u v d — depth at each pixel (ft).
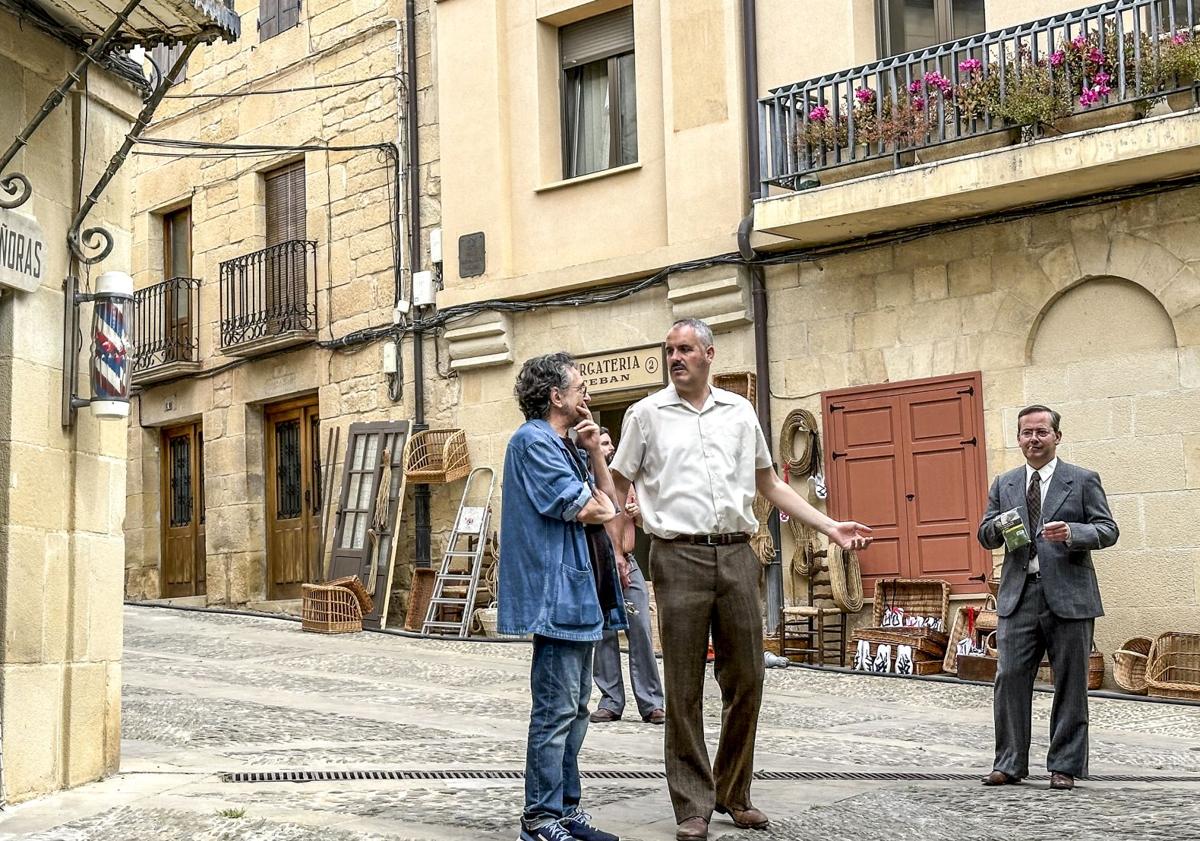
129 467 69.36
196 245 67.15
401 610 56.03
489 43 54.54
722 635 18.28
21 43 21.98
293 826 18.62
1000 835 18.12
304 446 62.23
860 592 43.60
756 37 47.06
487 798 20.45
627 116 52.24
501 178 53.98
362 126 59.47
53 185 22.95
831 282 45.32
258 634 51.13
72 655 22.44
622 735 27.43
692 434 18.37
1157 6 37.14
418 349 56.34
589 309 51.42
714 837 17.81
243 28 65.00
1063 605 22.43
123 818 19.93
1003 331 41.75
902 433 43.57
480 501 54.19
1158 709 34.50
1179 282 38.50
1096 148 37.29
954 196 40.04
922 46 44.78
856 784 21.94
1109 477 39.65
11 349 21.72
